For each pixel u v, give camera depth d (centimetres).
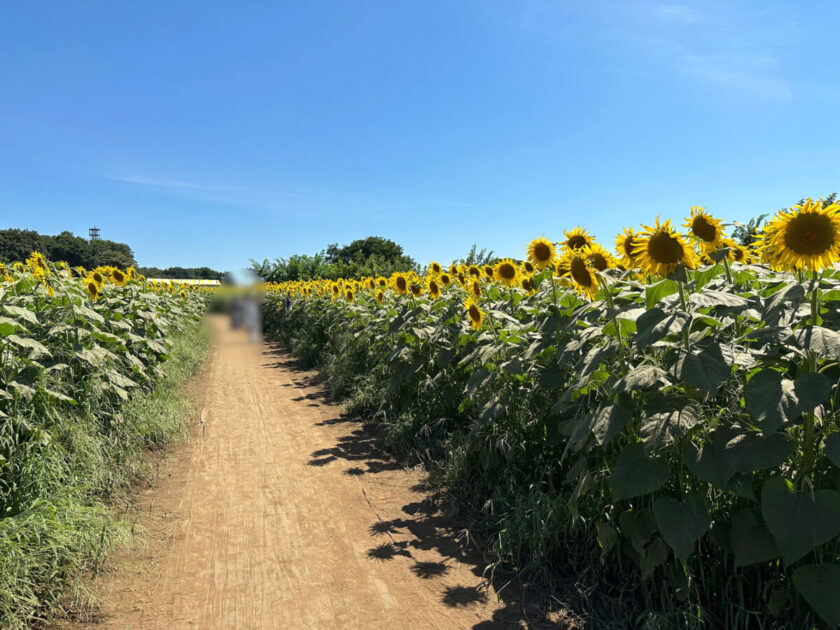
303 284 2016
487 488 466
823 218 229
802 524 231
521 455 454
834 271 270
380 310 866
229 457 596
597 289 347
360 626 305
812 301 252
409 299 775
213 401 880
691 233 293
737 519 260
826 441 230
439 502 473
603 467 345
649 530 288
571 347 328
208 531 421
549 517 364
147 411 612
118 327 648
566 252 403
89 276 729
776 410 229
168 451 607
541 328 423
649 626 275
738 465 242
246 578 355
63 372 490
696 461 257
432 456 571
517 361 433
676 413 263
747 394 244
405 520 443
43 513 338
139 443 568
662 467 267
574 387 300
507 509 421
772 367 273
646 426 265
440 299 696
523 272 555
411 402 652
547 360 450
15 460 370
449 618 312
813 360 249
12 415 391
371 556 385
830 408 256
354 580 354
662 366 305
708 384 241
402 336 679
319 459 590
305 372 1183
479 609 321
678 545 255
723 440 257
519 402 467
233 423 741
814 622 251
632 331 315
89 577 341
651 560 284
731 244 314
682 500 278
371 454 609
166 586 343
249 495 491
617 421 277
